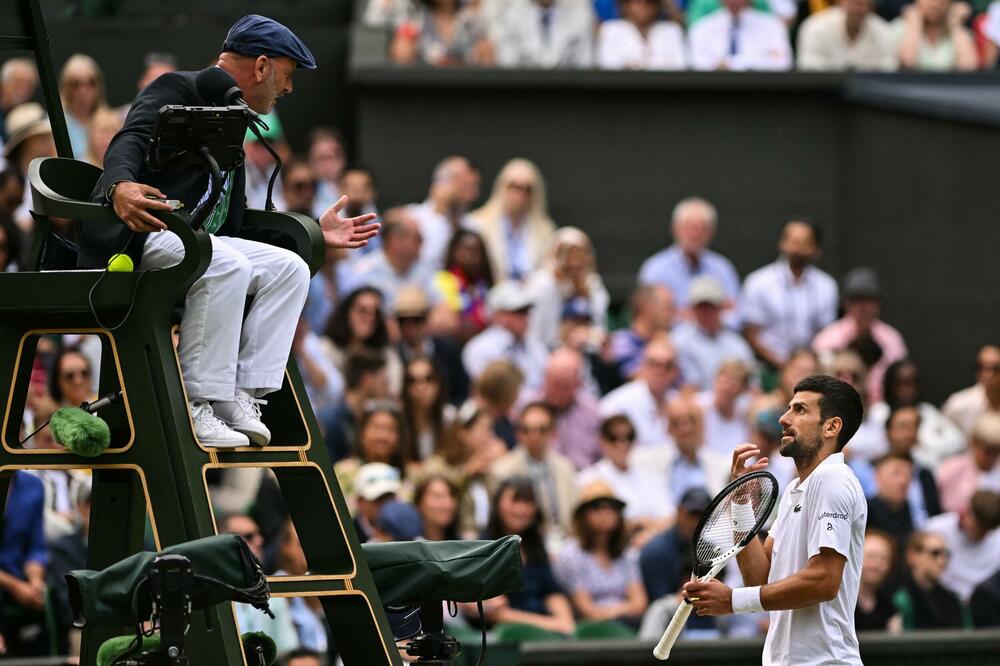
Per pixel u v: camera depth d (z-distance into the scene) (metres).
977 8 57.50
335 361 41.44
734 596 21.12
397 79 52.28
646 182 53.34
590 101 53.09
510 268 47.81
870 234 53.59
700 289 45.91
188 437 18.97
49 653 32.44
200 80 19.97
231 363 19.58
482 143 52.78
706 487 40.41
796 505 21.78
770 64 55.00
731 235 53.62
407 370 39.44
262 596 17.95
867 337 47.19
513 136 52.91
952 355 51.97
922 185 52.47
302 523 20.16
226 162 19.70
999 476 41.94
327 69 54.88
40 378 35.34
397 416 37.66
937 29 56.09
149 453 18.95
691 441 40.56
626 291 52.28
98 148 44.31
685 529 37.06
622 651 32.94
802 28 55.56
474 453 39.03
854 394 21.98
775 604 21.02
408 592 20.92
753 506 21.75
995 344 50.69
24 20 22.08
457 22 54.16
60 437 18.70
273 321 20.19
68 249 20.89
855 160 53.69
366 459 37.56
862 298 47.25
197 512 18.66
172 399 18.94
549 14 54.06
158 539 18.80
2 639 31.83
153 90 19.83
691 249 48.91
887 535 37.75
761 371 48.19
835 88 53.72
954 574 39.22
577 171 53.12
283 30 20.52
